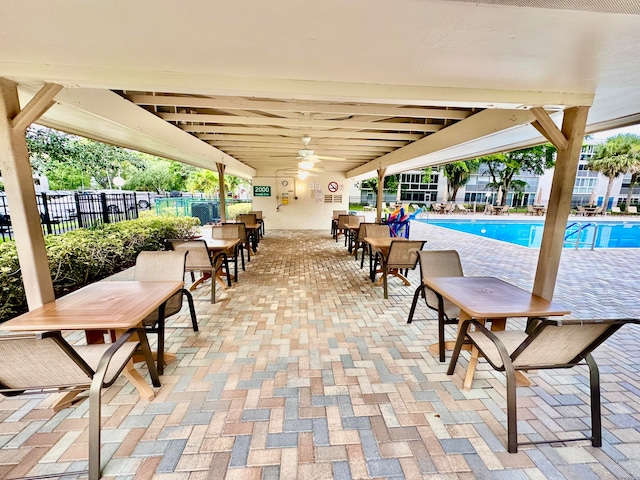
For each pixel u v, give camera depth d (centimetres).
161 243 673
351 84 206
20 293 314
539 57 157
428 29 129
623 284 457
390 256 384
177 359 244
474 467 152
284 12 117
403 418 183
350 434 171
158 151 494
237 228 512
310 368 234
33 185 194
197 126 426
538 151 1645
